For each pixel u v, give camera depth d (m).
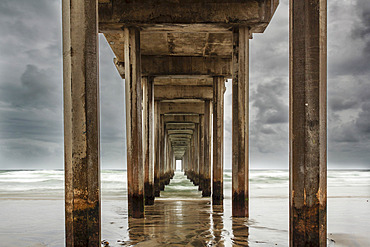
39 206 13.71
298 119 5.43
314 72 5.36
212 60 15.27
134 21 10.34
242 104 10.29
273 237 7.45
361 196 17.36
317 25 5.37
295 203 5.44
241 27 10.58
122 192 21.77
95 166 5.60
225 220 9.70
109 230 8.29
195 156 30.27
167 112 24.88
